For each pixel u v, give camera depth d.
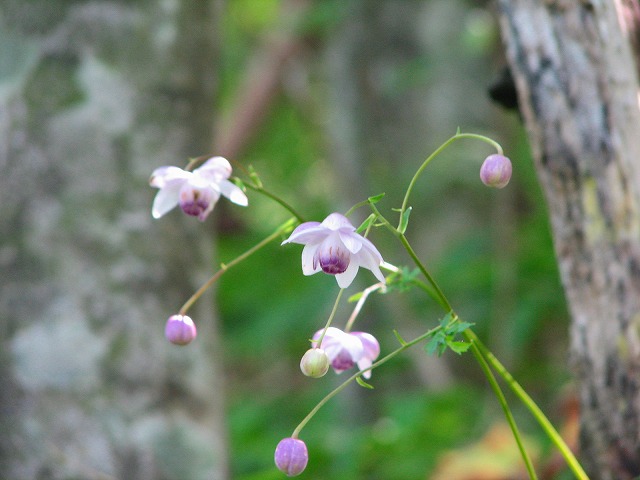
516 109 1.22
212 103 1.33
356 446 1.53
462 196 2.20
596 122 1.14
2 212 1.27
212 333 1.31
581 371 1.17
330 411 1.99
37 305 1.26
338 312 2.00
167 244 1.29
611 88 1.14
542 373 1.85
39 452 1.26
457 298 1.97
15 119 1.27
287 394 2.22
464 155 2.23
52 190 1.27
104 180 1.28
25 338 1.26
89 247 1.27
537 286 1.84
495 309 1.87
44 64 1.28
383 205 2.23
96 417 1.26
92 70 1.28
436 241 2.19
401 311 1.98
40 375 1.26
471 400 1.79
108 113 1.28
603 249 1.15
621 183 1.14
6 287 1.26
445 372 1.99
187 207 1.13
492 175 1.10
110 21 1.29
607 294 1.15
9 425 1.26
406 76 2.24
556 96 1.15
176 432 1.27
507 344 1.77
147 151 1.29
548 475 1.31
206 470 1.28
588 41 1.14
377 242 2.19
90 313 1.27
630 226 1.14
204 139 1.32
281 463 1.11
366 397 1.99
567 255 1.16
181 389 1.28
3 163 1.27
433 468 1.45
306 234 1.11
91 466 1.26
